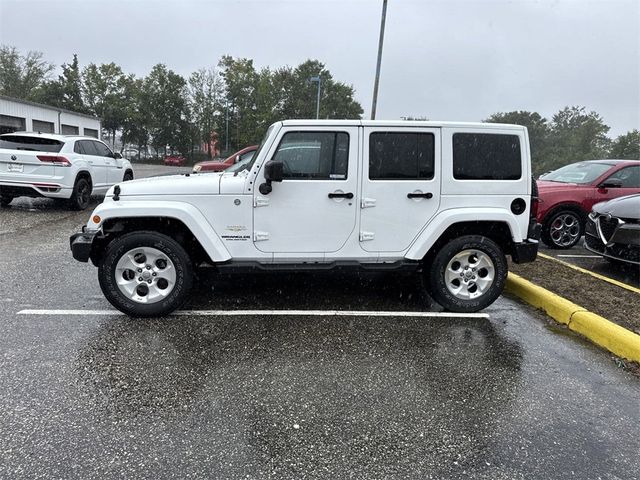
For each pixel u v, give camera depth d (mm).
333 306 4730
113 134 63969
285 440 2562
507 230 4621
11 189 9875
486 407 2949
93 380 3137
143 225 4355
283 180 4219
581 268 6316
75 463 2330
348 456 2449
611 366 3561
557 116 51281
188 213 4125
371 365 3475
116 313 4367
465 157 4398
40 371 3236
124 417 2729
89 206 11383
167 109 60531
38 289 5023
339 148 4258
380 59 18047
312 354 3633
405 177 4352
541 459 2467
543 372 3436
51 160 9812
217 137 63406
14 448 2426
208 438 2559
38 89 60375
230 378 3223
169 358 3492
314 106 61312
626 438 2666
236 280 5512
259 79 60438
